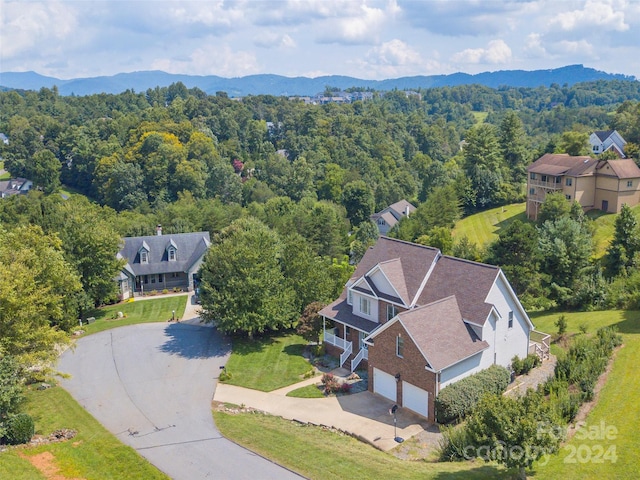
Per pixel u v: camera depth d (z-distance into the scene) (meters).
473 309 36.34
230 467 26.86
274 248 52.19
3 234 46.22
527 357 39.16
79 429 31.75
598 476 23.44
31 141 151.75
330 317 44.34
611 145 105.44
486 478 24.00
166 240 70.94
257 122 174.25
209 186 127.38
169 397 37.22
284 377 40.62
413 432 31.48
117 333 51.75
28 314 33.62
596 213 82.56
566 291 55.62
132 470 26.48
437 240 72.94
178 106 174.75
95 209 92.81
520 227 58.16
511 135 112.31
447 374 33.38
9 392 28.97
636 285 52.53
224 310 46.75
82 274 56.12
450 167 148.88
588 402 30.61
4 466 25.73
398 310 40.34
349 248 89.75
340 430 31.98
